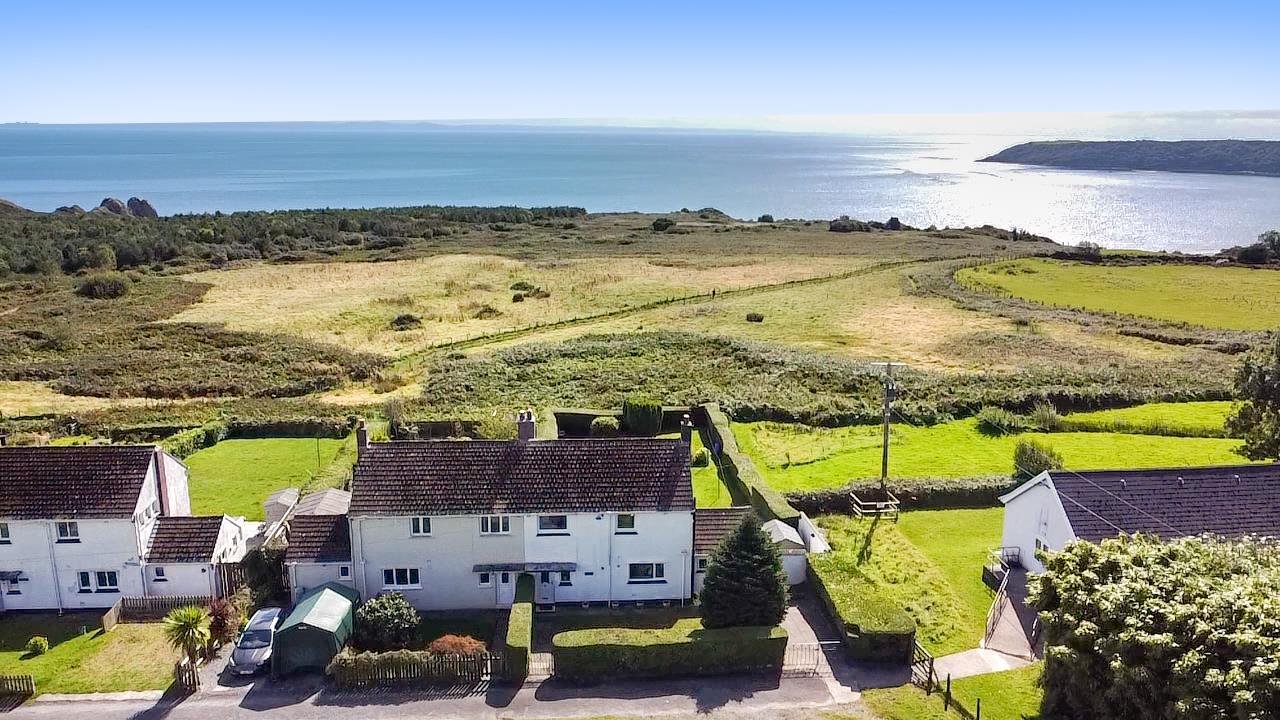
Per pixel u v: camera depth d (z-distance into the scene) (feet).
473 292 393.29
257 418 208.85
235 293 389.80
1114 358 267.39
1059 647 86.84
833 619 117.91
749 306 360.07
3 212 645.10
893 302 366.84
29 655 113.19
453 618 123.03
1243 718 69.67
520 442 129.70
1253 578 82.64
